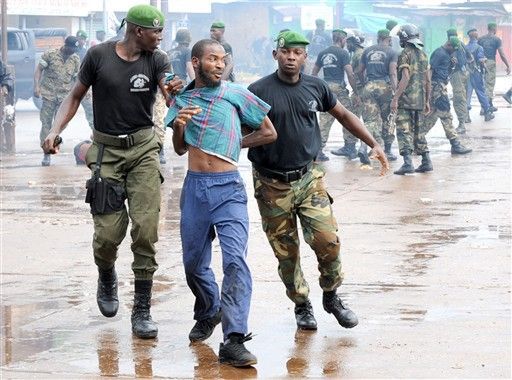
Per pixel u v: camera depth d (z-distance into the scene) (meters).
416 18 58.00
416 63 17.52
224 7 60.94
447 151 21.31
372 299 8.98
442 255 10.85
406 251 11.08
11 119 21.58
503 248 11.22
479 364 7.06
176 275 10.07
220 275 10.02
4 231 12.41
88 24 45.34
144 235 7.90
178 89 7.51
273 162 7.86
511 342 7.61
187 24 58.22
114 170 7.98
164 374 6.96
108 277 8.29
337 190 15.68
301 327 8.05
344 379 6.78
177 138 7.39
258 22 61.09
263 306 8.80
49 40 34.62
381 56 19.27
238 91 7.46
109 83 7.89
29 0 41.53
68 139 25.31
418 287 9.43
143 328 7.87
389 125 19.67
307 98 7.83
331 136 25.61
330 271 7.95
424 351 7.39
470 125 27.84
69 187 16.31
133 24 7.86
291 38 7.74
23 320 8.43
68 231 12.41
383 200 14.66
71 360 7.29
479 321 8.23
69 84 20.83
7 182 16.94
